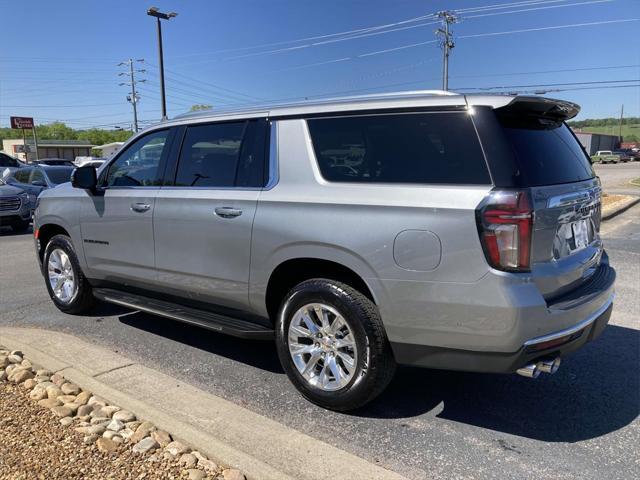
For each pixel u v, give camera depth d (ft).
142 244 15.20
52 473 9.19
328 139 11.85
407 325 10.51
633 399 12.55
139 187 15.44
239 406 11.96
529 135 10.79
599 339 16.44
